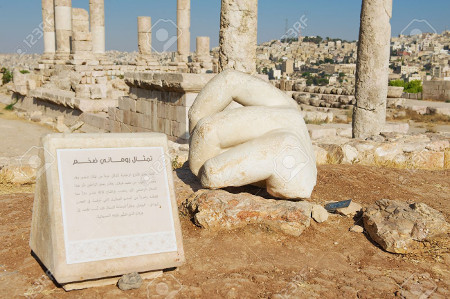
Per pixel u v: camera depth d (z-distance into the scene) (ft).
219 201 15.14
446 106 79.97
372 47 35.63
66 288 10.73
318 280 12.25
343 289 11.78
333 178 21.97
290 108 16.52
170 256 11.59
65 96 62.34
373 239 15.21
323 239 15.08
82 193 11.28
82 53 78.18
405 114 74.84
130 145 12.20
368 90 36.29
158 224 11.75
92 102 58.75
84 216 11.10
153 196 11.98
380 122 36.81
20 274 11.81
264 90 16.89
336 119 66.74
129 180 11.87
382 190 20.90
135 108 46.98
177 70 100.89
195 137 16.34
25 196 19.77
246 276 12.25
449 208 18.92
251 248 14.05
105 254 10.94
